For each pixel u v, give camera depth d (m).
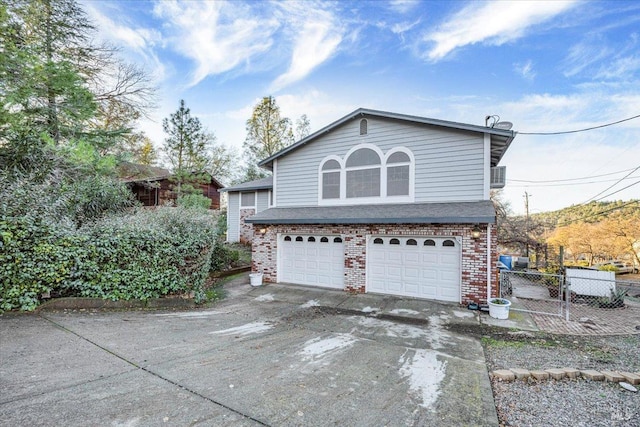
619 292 9.17
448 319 7.24
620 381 4.20
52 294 6.84
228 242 19.09
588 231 23.53
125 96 16.08
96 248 7.06
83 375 3.95
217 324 6.62
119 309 7.21
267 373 4.28
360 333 6.22
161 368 4.29
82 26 13.73
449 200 9.51
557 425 3.23
